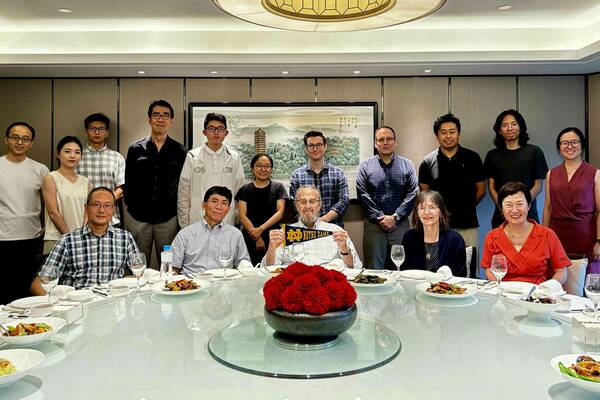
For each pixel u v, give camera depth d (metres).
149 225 4.33
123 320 1.82
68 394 1.20
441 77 5.11
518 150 4.45
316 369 1.33
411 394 1.19
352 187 5.15
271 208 4.47
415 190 4.64
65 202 4.01
